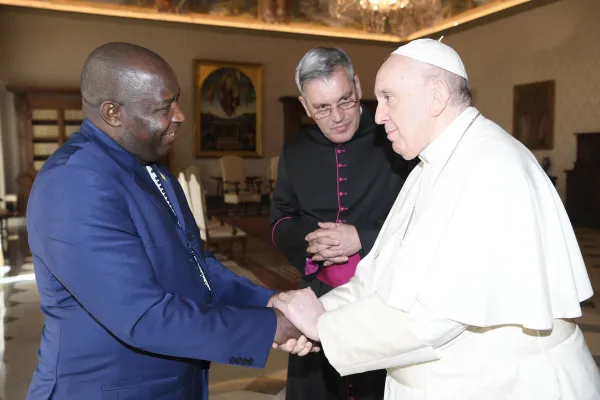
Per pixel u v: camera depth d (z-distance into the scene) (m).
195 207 6.25
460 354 1.34
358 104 2.11
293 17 13.27
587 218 9.41
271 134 13.76
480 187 1.30
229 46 13.17
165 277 1.32
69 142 1.30
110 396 1.26
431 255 1.32
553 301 1.31
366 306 1.40
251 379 3.54
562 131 10.60
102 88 1.26
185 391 1.39
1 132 11.36
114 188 1.24
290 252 2.28
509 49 11.66
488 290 1.25
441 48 1.37
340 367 1.42
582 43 10.09
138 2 12.02
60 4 11.53
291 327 1.49
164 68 1.30
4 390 3.35
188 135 13.02
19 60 11.55
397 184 2.17
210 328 1.29
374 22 13.87
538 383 1.29
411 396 1.41
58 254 1.18
